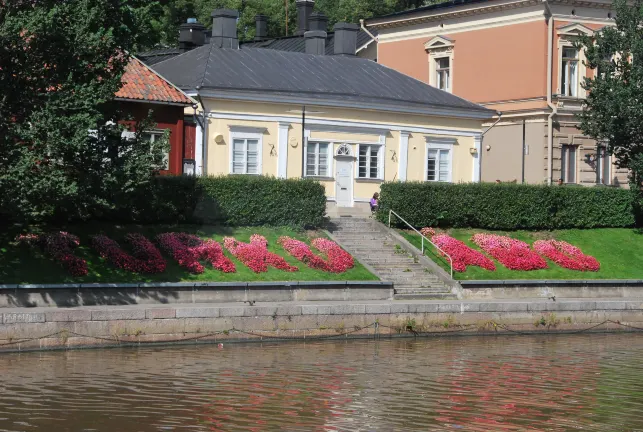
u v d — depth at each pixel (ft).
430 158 182.19
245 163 162.91
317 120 169.37
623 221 179.32
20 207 109.19
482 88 207.21
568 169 200.75
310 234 150.00
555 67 197.57
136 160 120.37
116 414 80.07
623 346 125.08
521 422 82.02
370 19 229.66
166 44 272.31
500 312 131.85
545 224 171.63
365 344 119.03
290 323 118.62
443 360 109.81
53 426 76.02
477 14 207.72
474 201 165.48
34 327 104.53
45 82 114.21
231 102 161.07
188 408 82.79
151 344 110.63
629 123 169.68
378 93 178.81
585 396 92.53
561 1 196.95
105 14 122.11
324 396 88.89
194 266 127.44
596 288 147.95
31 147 112.98
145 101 150.30
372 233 157.28
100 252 123.44
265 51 182.60
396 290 137.18
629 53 175.22
